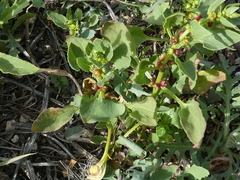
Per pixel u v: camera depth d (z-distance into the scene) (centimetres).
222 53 30
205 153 27
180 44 20
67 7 29
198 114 20
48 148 26
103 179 24
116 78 22
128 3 28
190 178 24
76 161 26
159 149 24
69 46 20
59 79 27
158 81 22
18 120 26
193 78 19
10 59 20
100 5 30
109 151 26
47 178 25
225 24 19
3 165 25
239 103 25
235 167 26
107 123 24
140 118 21
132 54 21
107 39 20
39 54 28
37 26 29
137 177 23
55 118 20
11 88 27
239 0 31
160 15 24
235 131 25
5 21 26
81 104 20
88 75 28
